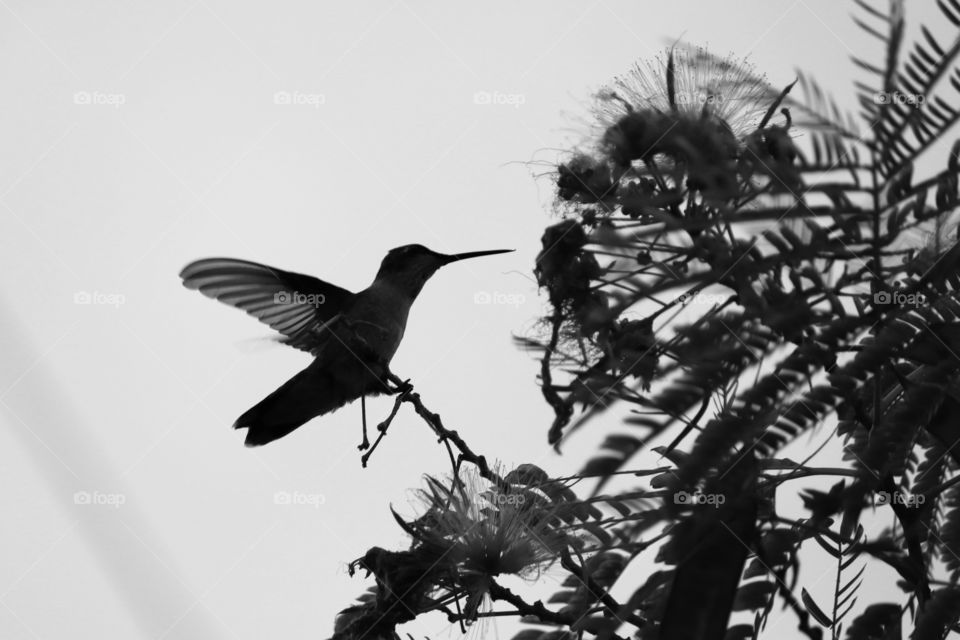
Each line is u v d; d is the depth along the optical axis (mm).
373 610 4984
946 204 2967
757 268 3045
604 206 3994
